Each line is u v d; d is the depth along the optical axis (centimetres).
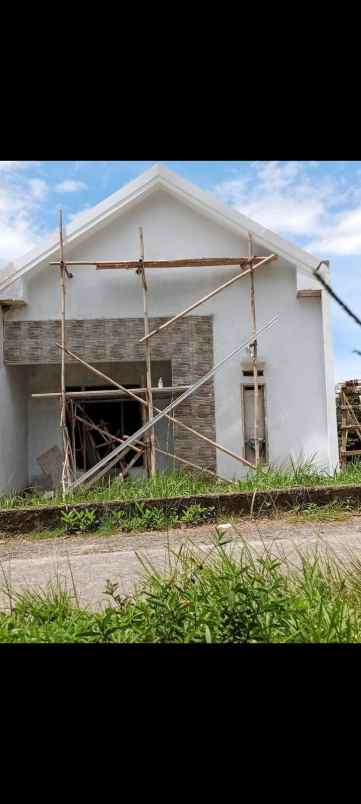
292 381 1286
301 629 322
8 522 871
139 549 726
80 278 1302
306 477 1016
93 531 859
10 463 1295
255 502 889
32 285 1296
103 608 486
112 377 1422
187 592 369
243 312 1298
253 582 362
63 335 1178
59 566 664
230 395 1279
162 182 1281
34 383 1438
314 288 1273
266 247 1290
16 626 360
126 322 1281
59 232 1262
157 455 1393
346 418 1523
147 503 885
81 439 1426
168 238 1315
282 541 712
